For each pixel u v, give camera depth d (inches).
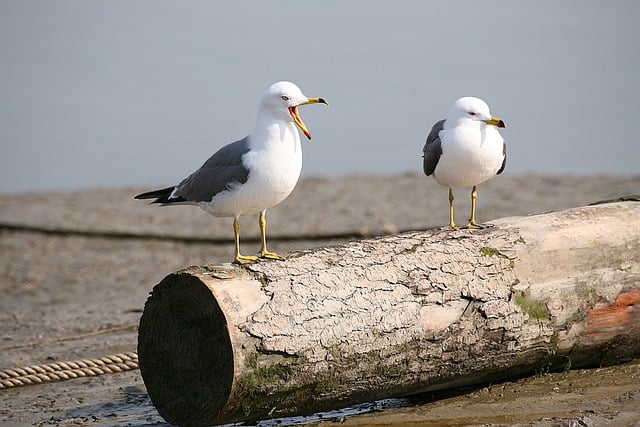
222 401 403.2
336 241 887.1
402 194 1040.2
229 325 396.2
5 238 944.9
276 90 463.5
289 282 418.0
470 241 467.5
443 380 455.5
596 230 488.1
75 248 909.8
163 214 1008.2
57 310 736.3
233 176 462.6
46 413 501.7
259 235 904.9
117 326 675.4
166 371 426.6
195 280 407.2
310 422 453.1
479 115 510.6
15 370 569.3
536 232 480.1
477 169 512.4
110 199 1083.9
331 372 417.4
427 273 445.4
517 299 460.1
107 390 541.0
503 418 435.2
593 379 480.7
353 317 421.1
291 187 471.5
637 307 488.7
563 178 1082.7
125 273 837.2
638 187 1015.0
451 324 442.6
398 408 465.7
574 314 473.7
